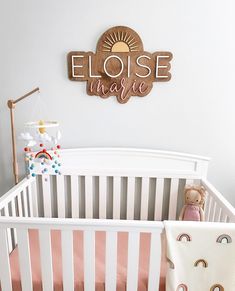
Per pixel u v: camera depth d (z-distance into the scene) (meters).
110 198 1.78
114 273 1.11
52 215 1.79
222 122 1.65
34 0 1.48
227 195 1.76
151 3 1.48
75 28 1.52
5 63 1.57
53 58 1.56
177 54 1.54
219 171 1.72
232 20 1.50
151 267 1.11
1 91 1.61
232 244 1.04
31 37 1.53
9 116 1.65
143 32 1.52
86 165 1.67
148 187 1.69
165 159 1.65
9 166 1.72
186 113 1.63
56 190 1.76
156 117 1.64
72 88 1.60
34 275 1.21
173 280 1.07
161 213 1.73
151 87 1.58
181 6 1.48
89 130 1.67
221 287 1.09
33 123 1.42
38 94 1.61
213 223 1.04
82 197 1.78
